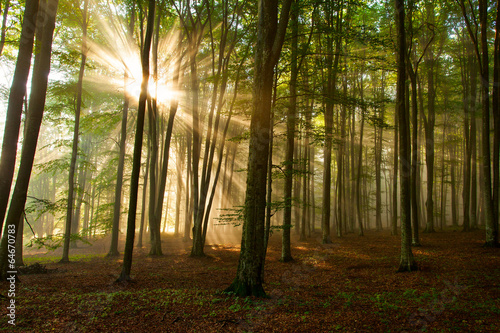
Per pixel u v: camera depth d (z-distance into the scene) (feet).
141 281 32.99
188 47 56.29
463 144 90.22
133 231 32.60
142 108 31.27
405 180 37.35
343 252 53.83
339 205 79.10
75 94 56.65
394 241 64.49
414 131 55.16
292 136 43.42
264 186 25.79
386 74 82.74
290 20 42.22
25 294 24.99
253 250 25.29
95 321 19.24
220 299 23.93
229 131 91.61
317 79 47.57
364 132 109.29
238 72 46.65
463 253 43.86
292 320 19.95
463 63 72.59
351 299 25.41
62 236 50.55
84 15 51.85
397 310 22.16
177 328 18.60
